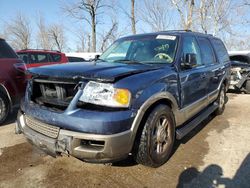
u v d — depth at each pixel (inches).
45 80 128.0
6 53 206.1
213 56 224.4
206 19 682.2
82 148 114.8
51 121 119.4
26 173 134.3
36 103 132.6
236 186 124.6
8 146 166.4
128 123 116.7
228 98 343.9
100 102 114.8
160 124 139.9
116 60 170.7
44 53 375.2
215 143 177.8
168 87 140.9
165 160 144.9
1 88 199.3
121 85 116.8
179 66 156.9
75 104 116.4
